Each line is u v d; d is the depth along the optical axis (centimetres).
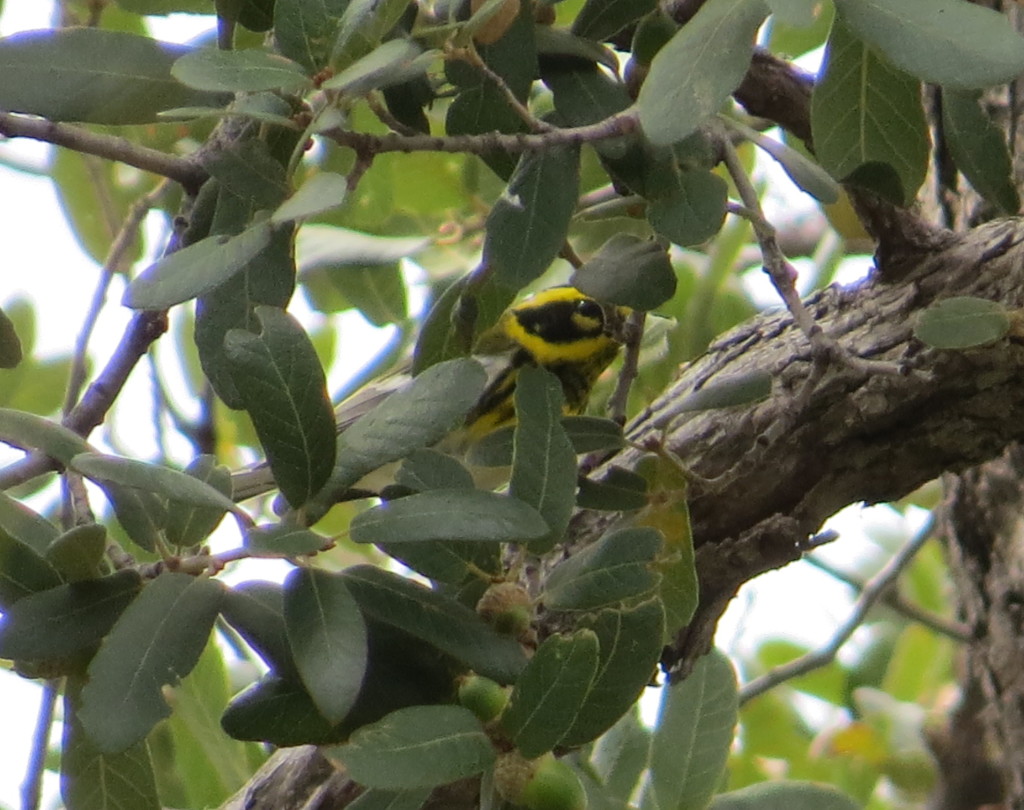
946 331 491
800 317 495
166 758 514
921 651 730
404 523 484
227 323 492
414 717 483
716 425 502
